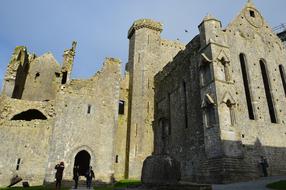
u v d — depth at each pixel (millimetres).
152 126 37969
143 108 38406
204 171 23859
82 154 35750
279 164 24297
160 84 38625
